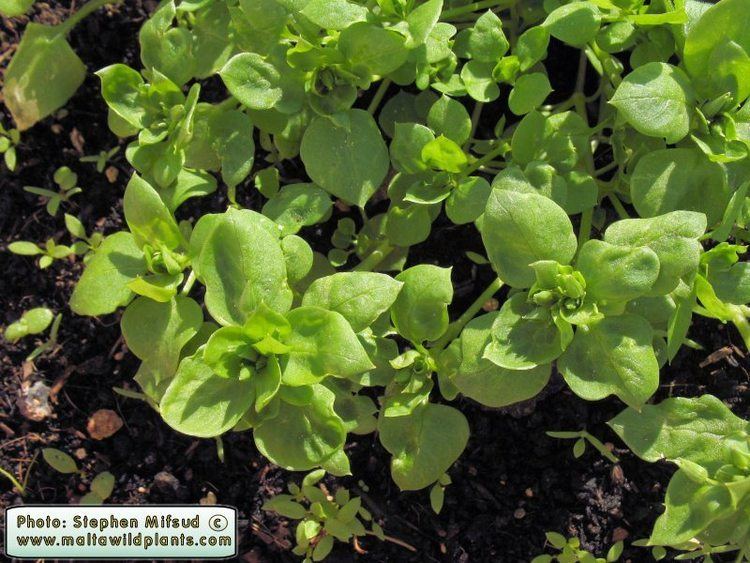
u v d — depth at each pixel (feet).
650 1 0.44
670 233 0.35
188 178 0.44
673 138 0.37
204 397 0.37
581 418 0.52
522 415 0.52
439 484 0.48
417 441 0.42
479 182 0.41
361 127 0.41
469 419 0.52
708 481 0.38
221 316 0.37
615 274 0.35
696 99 0.38
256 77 0.41
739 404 0.51
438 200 0.41
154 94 0.43
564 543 0.48
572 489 0.51
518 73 0.44
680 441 0.40
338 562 0.51
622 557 0.51
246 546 0.52
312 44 0.40
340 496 0.49
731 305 0.41
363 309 0.37
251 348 0.36
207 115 0.43
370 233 0.50
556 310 0.36
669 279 0.35
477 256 0.51
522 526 0.52
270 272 0.36
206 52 0.46
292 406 0.38
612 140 0.46
